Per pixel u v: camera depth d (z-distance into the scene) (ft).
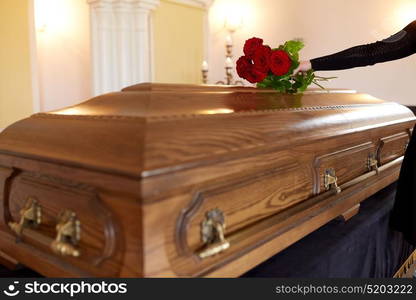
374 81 14.71
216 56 19.07
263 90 4.81
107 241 2.38
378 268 5.07
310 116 4.10
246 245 3.01
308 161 3.84
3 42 13.00
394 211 5.09
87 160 2.49
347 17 15.21
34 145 3.03
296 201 3.69
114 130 2.65
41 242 2.82
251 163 2.95
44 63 20.35
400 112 6.42
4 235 3.33
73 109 3.50
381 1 14.37
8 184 3.26
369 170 5.23
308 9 16.12
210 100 3.58
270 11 17.16
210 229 2.67
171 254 2.41
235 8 17.95
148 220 2.24
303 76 5.06
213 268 2.73
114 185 2.29
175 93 3.50
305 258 3.66
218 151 2.69
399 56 4.84
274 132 3.35
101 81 13.97
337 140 4.25
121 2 13.43
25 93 13.80
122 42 13.79
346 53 4.96
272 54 4.74
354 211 4.86
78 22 18.72
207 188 2.67
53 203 2.80
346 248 4.06
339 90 6.13
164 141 2.46
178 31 16.03
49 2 19.60
